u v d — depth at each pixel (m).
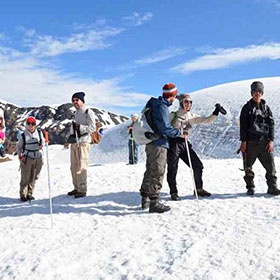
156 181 4.95
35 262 3.42
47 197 7.22
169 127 4.86
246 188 5.93
